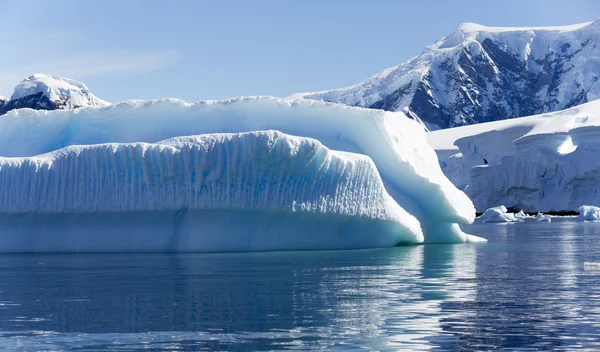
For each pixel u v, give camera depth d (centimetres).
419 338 984
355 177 2398
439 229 2934
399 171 2742
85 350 937
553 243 2984
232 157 2261
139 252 2316
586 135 8000
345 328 1049
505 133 9788
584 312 1165
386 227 2564
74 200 2284
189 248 2312
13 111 2864
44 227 2367
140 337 1002
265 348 935
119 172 2281
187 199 2267
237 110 2788
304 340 976
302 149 2273
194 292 1405
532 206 8181
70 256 2219
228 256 2184
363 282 1553
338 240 2472
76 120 2816
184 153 2258
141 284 1529
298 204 2303
